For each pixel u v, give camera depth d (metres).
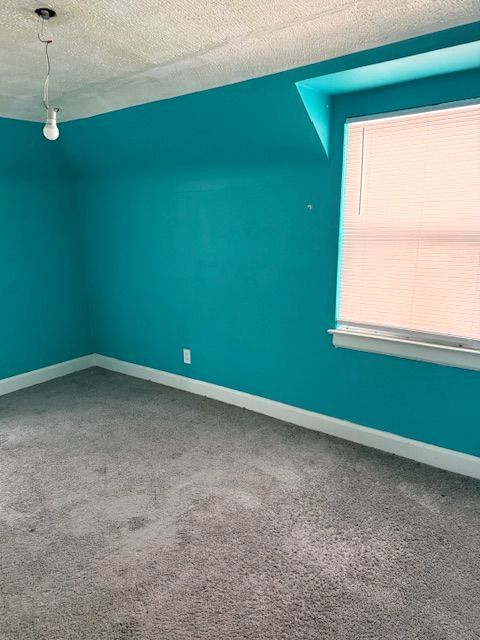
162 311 3.55
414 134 2.15
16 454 2.59
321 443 2.66
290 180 2.61
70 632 1.48
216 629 1.48
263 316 2.94
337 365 2.66
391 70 1.92
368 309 2.49
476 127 1.98
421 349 2.30
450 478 2.28
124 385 3.70
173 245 3.31
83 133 3.14
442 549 1.80
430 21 1.60
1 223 3.42
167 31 1.70
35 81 2.32
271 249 2.79
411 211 2.24
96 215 3.79
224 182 2.90
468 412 2.24
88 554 1.81
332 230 2.51
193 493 2.19
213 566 1.74
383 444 2.55
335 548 1.82
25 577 1.71
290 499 2.13
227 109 2.38
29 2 1.46
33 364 3.79
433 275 2.24
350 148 2.35
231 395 3.25
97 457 2.54
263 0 1.45
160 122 2.71
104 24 1.63
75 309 4.05
